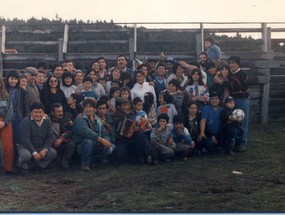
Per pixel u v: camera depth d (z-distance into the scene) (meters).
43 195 5.92
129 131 7.31
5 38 10.88
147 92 7.80
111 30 10.92
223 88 8.08
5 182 6.46
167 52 10.70
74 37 11.16
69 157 7.06
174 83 7.74
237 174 6.80
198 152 7.80
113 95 7.73
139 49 10.91
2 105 6.78
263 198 5.83
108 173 6.82
